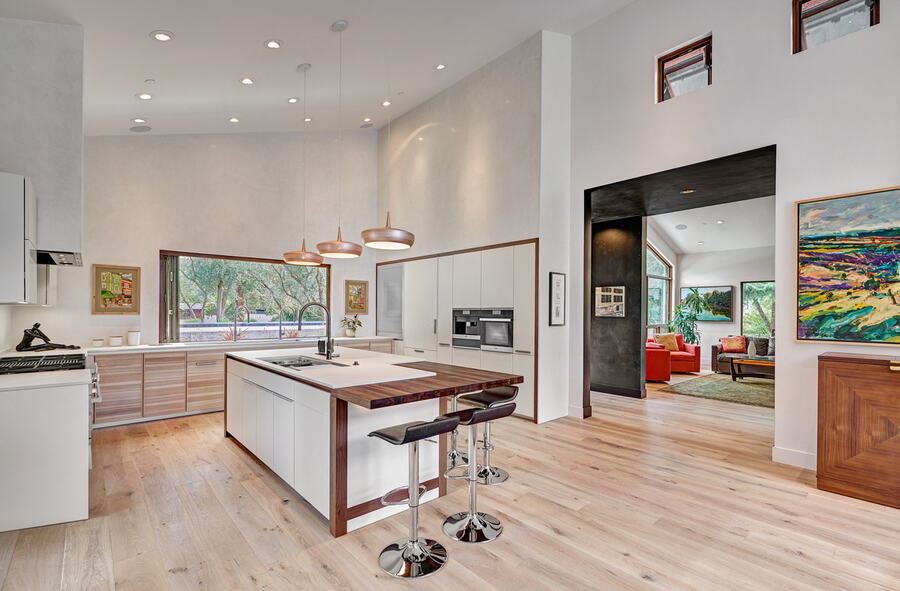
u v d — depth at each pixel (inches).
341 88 209.0
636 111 182.2
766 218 349.4
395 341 274.8
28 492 99.5
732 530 100.0
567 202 206.4
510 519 105.2
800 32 140.4
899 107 120.0
